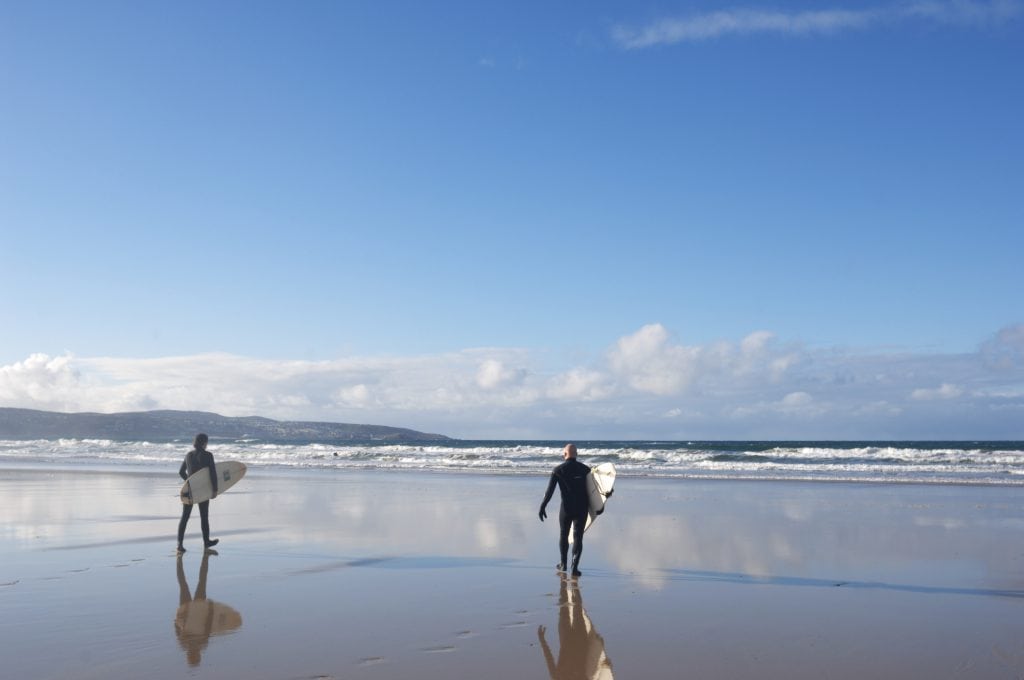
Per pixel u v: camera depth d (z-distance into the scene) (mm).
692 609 7750
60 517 15156
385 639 6582
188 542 12133
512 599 8180
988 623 7219
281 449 55625
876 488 22594
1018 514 15805
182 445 71750
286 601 8023
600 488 9742
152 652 6137
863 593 8531
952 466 33562
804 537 12711
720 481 25859
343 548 11602
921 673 5766
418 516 15648
